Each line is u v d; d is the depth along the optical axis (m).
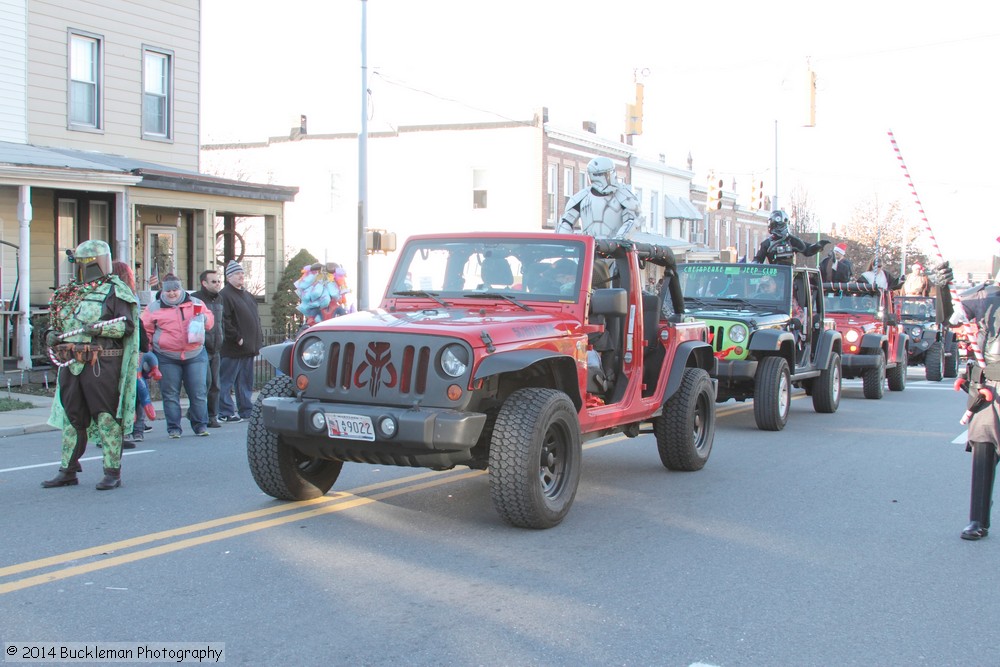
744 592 5.38
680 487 8.40
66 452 8.00
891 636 4.72
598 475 8.96
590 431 7.46
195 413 11.28
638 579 5.57
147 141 21.19
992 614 5.08
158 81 21.55
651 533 6.68
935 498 8.06
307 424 6.39
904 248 62.00
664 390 8.62
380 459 6.39
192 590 5.20
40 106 18.86
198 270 20.66
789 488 8.41
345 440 6.33
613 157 43.94
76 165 17.00
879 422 13.38
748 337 11.96
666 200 49.94
